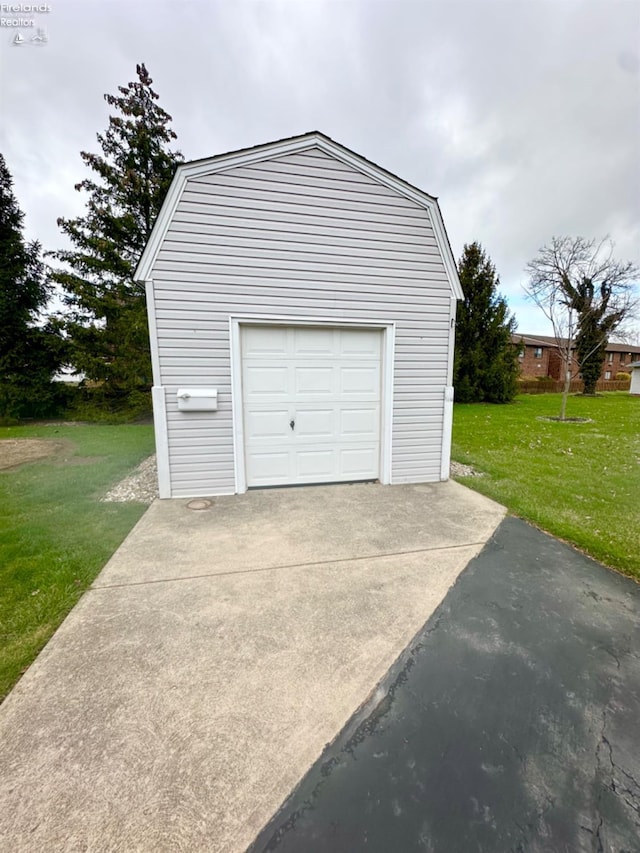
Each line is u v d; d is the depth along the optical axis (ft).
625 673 6.31
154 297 14.21
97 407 40.40
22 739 5.01
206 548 10.88
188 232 14.17
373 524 12.66
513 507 14.16
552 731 5.23
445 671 6.33
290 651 6.79
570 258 47.47
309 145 14.70
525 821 4.10
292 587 8.89
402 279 16.24
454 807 4.24
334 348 16.26
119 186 36.78
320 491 16.14
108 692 5.82
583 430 33.27
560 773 4.65
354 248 15.57
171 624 7.50
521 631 7.37
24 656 6.56
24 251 41.06
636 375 83.41
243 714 5.47
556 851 3.85
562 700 5.75
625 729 5.26
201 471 15.47
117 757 4.79
